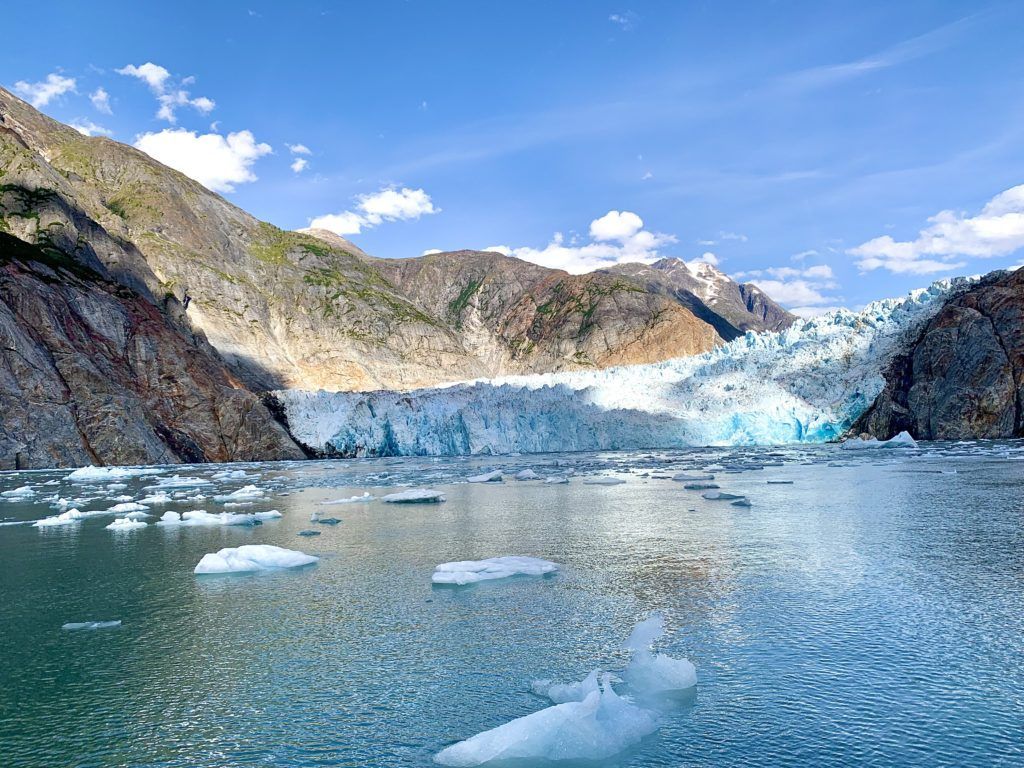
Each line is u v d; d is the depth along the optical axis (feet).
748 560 41.32
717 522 56.39
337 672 25.07
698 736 19.49
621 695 22.34
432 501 78.18
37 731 20.62
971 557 40.22
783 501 68.28
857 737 19.19
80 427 167.22
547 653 26.50
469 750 18.56
